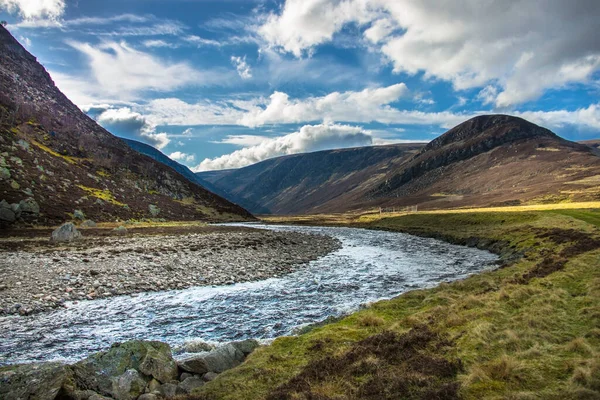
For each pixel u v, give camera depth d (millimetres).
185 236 66750
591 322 13844
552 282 21250
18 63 198000
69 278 30031
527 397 8852
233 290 29281
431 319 16547
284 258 46031
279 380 11883
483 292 21922
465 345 12867
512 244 49250
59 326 20344
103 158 152375
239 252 48344
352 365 12148
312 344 14922
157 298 26547
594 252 29750
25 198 80062
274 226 138875
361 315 19609
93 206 97875
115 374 12336
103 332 19562
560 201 151875
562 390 9078
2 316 21703
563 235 44000
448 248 58250
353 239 75750
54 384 10766
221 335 19141
